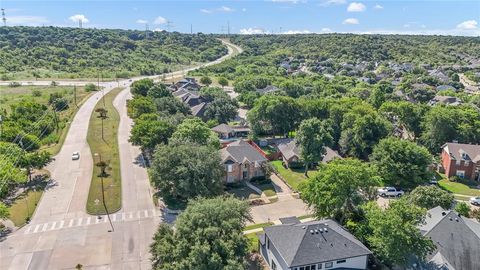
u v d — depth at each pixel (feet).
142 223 189.37
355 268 142.72
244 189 237.66
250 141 325.83
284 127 343.87
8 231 179.42
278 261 144.66
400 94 523.29
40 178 239.91
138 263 156.56
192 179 192.85
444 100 474.49
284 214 204.85
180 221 135.74
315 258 136.87
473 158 265.54
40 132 316.60
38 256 160.35
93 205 205.46
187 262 119.96
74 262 156.46
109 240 173.47
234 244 127.85
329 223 159.84
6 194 211.00
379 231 142.00
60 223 187.83
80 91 502.38
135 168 261.03
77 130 343.87
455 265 141.49
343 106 336.29
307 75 653.71
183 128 255.70
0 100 435.94
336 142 322.55
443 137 306.96
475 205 225.35
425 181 240.32
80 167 260.21
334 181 168.55
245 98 459.73
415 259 143.33
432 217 164.86
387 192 232.94
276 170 272.10
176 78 631.56
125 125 362.12
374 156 251.19
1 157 221.46
